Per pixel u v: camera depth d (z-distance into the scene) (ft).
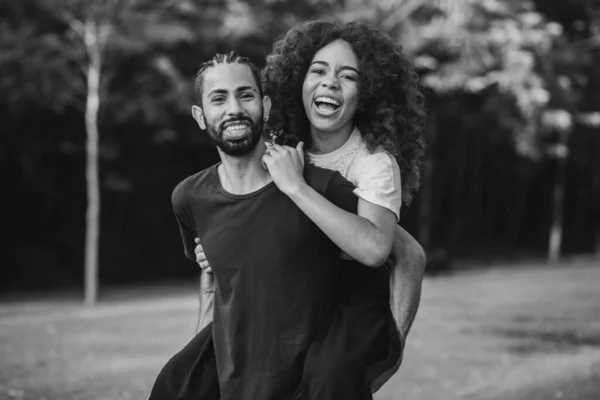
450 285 67.77
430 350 34.68
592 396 24.58
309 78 11.58
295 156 10.91
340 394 10.59
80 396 26.16
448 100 89.86
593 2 90.12
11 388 27.14
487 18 76.23
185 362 11.81
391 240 10.82
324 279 10.97
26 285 79.20
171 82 71.77
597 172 119.44
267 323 10.93
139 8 65.36
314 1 71.00
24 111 75.00
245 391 11.02
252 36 71.46
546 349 34.96
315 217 10.53
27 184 83.05
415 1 72.64
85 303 61.52
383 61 11.61
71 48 65.62
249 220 10.99
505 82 74.64
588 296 58.13
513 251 122.21
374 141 11.51
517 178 126.21
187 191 11.51
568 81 83.25
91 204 63.82
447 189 122.42
